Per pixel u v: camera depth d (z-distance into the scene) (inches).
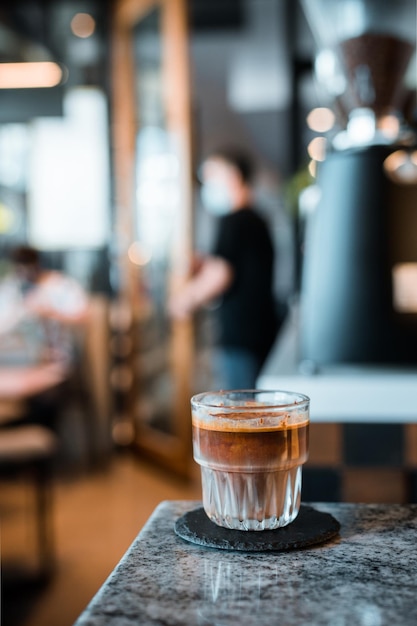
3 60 161.0
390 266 59.7
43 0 202.8
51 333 161.3
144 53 179.3
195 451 30.1
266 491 28.3
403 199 59.6
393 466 55.6
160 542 28.1
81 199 224.1
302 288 68.9
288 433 28.5
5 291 171.0
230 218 131.6
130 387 192.2
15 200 226.7
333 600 22.4
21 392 112.8
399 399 55.3
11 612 92.2
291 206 113.0
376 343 60.1
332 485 56.5
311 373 60.5
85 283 219.8
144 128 181.6
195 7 225.5
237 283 131.6
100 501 145.9
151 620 21.1
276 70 292.2
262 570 25.0
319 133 124.0
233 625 20.7
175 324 163.8
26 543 119.0
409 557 26.2
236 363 133.3
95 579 104.0
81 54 215.0
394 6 57.2
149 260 181.8
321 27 61.9
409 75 62.3
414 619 21.0
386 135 61.6
